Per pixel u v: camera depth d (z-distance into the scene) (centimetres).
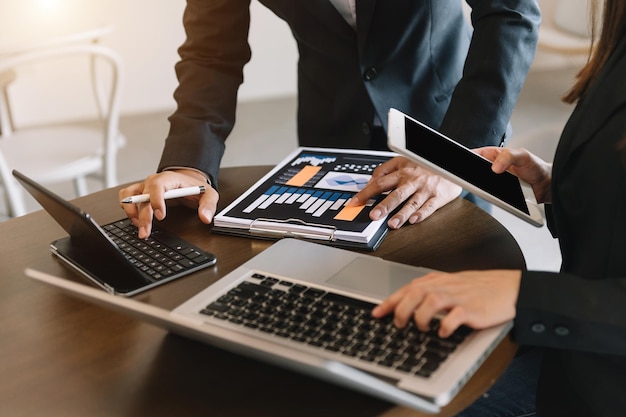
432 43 160
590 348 90
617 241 95
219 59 156
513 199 116
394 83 161
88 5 408
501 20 140
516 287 90
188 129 146
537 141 203
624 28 98
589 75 104
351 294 99
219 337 81
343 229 119
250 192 137
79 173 241
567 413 104
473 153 124
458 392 86
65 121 433
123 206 130
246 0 155
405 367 83
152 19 425
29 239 130
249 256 118
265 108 439
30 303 110
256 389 87
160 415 84
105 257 111
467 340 87
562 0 354
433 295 88
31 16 390
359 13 151
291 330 92
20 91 420
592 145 97
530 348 130
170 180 133
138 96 441
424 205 128
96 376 92
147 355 95
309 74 173
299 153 154
